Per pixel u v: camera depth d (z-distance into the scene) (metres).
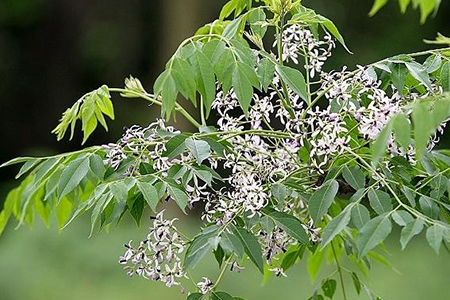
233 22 2.39
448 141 8.49
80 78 11.20
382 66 2.34
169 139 2.34
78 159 2.35
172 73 2.29
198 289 2.38
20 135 11.00
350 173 2.29
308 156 2.40
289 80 2.31
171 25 9.61
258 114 2.40
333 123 2.31
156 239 2.32
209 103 2.30
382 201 2.22
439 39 2.40
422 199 2.26
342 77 2.36
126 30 11.09
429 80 2.30
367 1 9.67
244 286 5.76
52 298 6.11
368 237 2.16
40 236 6.52
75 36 11.18
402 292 5.90
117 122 10.39
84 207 2.30
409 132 2.13
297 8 2.44
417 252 6.50
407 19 9.66
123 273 6.29
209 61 2.30
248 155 2.37
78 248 6.46
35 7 11.04
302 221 2.40
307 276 5.85
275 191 2.31
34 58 11.15
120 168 2.36
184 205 2.27
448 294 5.93
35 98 11.11
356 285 2.53
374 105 2.30
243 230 2.27
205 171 2.30
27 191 2.53
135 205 2.34
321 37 7.62
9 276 6.23
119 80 11.04
